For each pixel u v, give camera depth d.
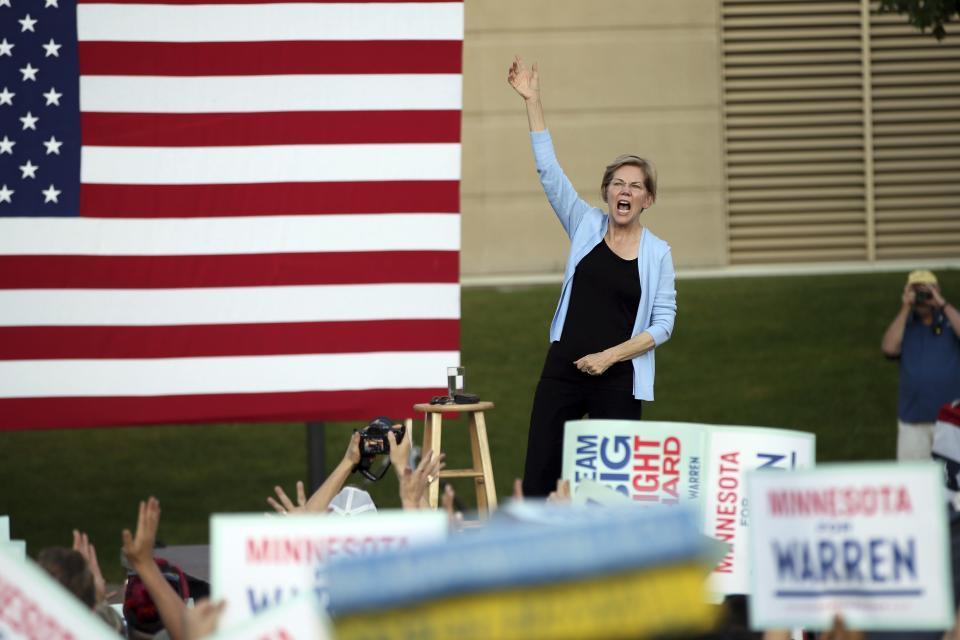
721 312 46.94
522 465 34.38
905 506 10.49
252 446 37.81
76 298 23.59
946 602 10.42
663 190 53.31
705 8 52.91
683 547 7.57
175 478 35.34
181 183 23.80
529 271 53.03
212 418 23.72
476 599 7.61
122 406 23.62
